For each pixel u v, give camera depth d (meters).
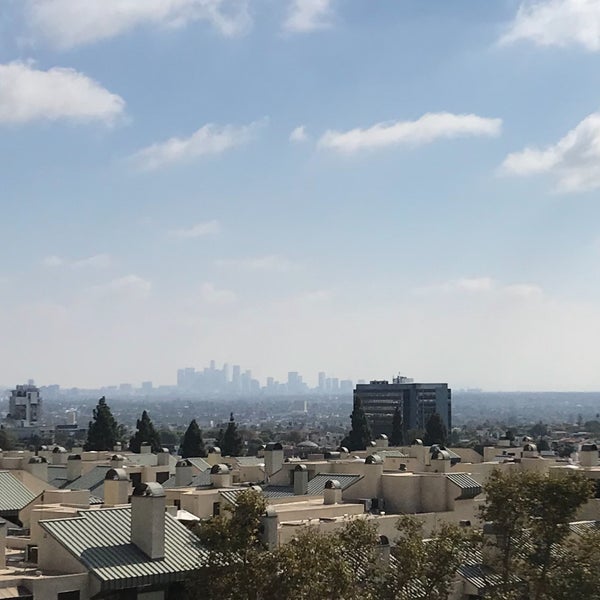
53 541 54.44
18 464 105.44
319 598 49.72
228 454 196.38
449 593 59.19
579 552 65.50
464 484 83.62
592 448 102.69
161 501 55.31
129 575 52.09
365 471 86.56
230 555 50.34
